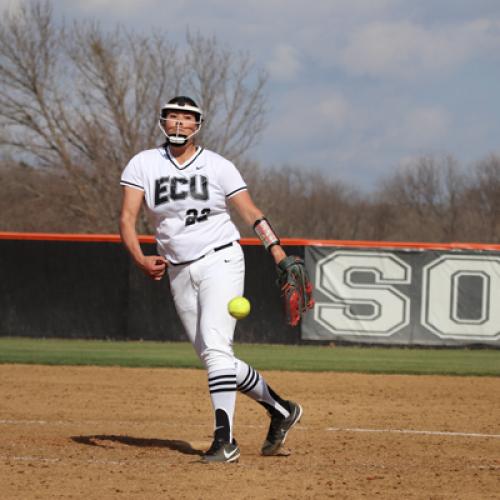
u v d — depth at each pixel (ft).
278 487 58.23
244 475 61.82
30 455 70.69
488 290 191.42
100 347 181.98
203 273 66.44
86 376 133.80
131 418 95.81
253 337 195.72
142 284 198.08
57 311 199.82
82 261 199.41
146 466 65.26
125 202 67.41
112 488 57.52
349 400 111.75
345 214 607.37
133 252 66.33
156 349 179.11
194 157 66.80
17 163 387.34
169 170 66.64
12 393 114.32
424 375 141.59
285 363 153.69
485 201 545.03
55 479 60.29
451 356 176.24
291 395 115.34
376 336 193.47
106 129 335.67
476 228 542.57
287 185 494.59
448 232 550.77
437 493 57.57
